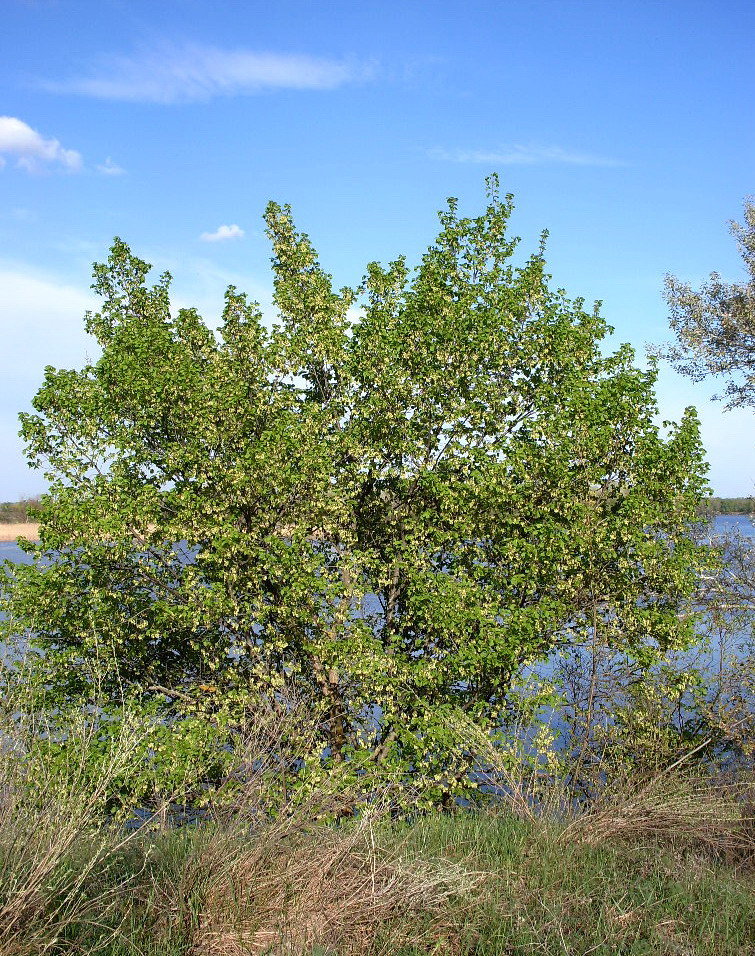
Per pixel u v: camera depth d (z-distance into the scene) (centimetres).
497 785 755
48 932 402
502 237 1396
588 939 467
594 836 624
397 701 1166
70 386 1232
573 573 1209
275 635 1202
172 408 1230
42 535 1171
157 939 427
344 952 436
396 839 584
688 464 1220
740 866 639
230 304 1365
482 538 1261
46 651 1153
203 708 1131
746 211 1520
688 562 1184
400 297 1391
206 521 1161
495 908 485
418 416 1298
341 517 1242
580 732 1102
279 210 1428
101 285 1455
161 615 1190
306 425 1215
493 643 1129
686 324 1537
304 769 942
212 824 583
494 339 1286
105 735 901
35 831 457
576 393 1253
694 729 1105
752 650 1094
